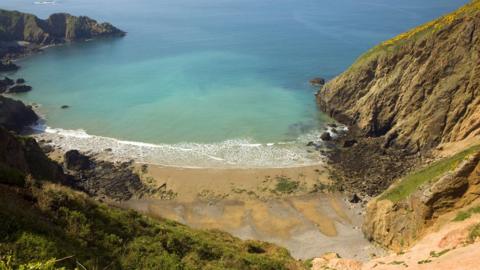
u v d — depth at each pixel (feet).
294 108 307.58
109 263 59.82
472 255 81.92
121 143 259.39
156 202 202.08
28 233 52.08
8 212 54.34
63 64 431.02
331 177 217.97
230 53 449.89
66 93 343.26
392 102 256.32
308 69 386.93
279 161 236.43
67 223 63.00
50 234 55.31
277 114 297.33
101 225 68.69
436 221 135.44
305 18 642.22
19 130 273.95
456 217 124.67
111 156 243.19
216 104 314.96
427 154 224.94
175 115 297.33
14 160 133.80
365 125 263.49
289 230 180.55
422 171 166.81
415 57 248.32
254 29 572.51
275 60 417.49
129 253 65.36
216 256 79.15
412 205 146.41
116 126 281.95
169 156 243.40
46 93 343.26
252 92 336.90
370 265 108.88
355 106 276.82
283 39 503.61
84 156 233.14
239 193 207.82
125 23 653.30
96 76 386.32
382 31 517.96
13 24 531.50
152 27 615.98
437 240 111.75
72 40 542.57
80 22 558.15
